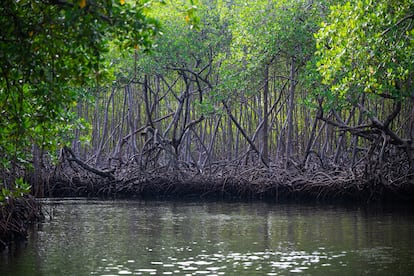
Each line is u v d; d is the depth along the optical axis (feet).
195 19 32.58
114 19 31.60
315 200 100.48
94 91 106.01
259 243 55.31
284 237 58.75
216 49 116.47
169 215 80.38
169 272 43.42
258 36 98.17
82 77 34.37
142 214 81.71
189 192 114.11
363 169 96.68
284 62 121.49
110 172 116.67
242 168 112.78
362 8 53.83
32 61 32.78
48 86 35.47
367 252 50.14
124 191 115.55
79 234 61.72
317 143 141.38
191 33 110.22
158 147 116.37
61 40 33.37
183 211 86.02
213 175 114.62
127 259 48.29
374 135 91.66
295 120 132.46
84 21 31.17
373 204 93.25
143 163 117.50
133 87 154.20
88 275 42.68
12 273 43.29
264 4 98.53
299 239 57.36
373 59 54.49
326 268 44.24
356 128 90.38
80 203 99.91
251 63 100.17
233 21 109.40
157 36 33.78
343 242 55.21
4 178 53.47
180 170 115.44
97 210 87.56
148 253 50.85
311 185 100.27
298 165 106.01
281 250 51.57
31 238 59.11
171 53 110.22
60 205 95.86
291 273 42.75
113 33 34.14
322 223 69.46
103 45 32.86
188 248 53.11
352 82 55.83
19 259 48.29
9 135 41.98
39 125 43.06
